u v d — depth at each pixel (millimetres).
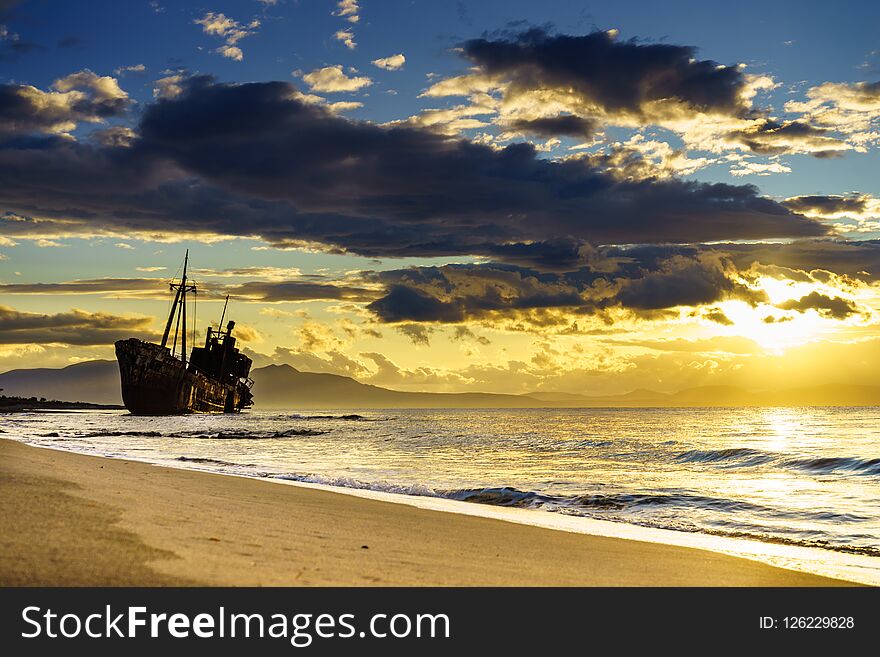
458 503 20922
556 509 20812
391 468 35312
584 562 11406
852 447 53562
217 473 26062
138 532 9484
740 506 21422
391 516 15578
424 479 29969
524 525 15734
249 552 9242
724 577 10961
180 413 137375
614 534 16109
